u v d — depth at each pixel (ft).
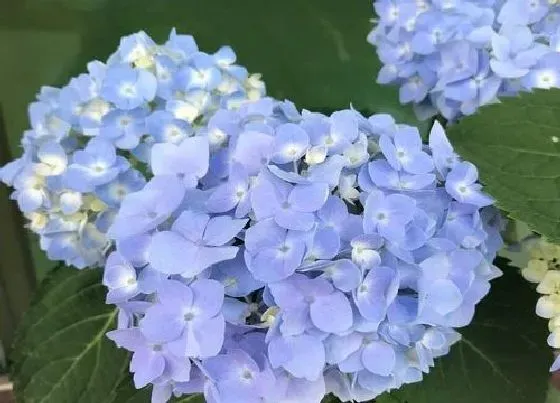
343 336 1.36
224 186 1.43
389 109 2.40
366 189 1.43
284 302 1.32
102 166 1.66
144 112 1.71
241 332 1.36
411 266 1.39
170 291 1.33
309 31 2.45
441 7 1.75
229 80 1.84
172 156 1.50
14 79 2.44
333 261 1.34
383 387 1.42
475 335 1.71
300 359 1.33
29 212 1.75
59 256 1.79
